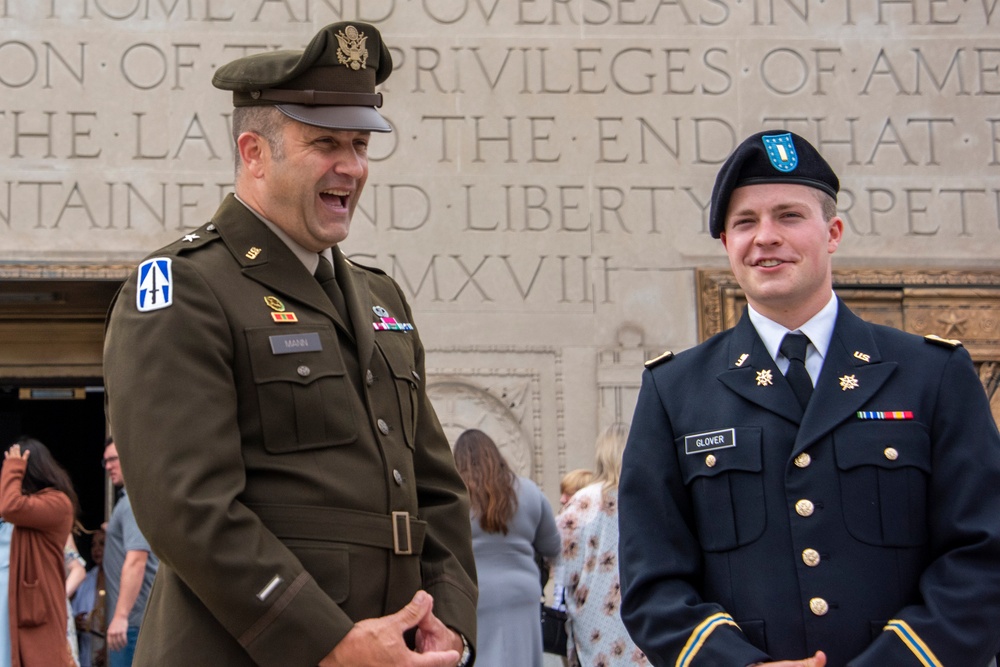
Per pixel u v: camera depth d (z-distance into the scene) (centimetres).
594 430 961
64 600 692
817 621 297
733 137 1005
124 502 775
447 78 991
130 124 957
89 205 944
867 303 980
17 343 1005
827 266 330
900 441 305
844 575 299
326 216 302
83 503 1193
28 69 953
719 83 1010
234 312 285
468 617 302
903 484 303
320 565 275
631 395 966
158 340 276
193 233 303
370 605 281
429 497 323
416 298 964
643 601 315
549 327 970
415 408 314
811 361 324
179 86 966
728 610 308
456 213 977
